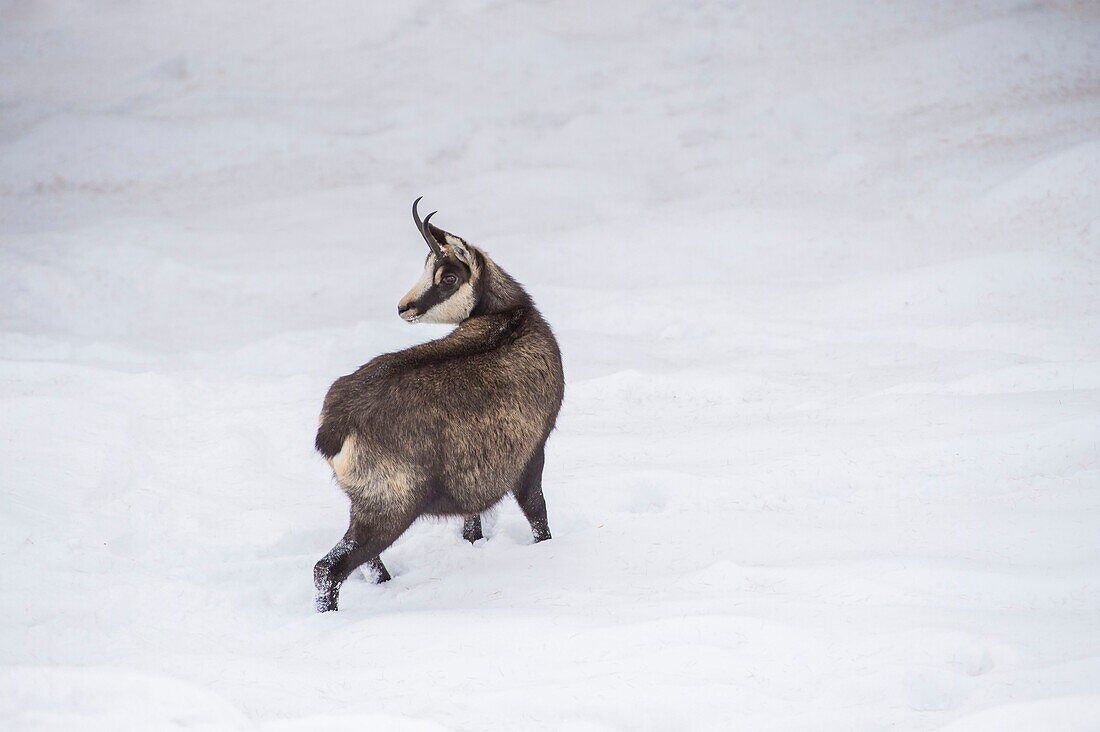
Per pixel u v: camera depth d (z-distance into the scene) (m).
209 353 34.19
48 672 14.41
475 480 18.50
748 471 22.50
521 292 20.89
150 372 30.84
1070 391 25.05
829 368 30.45
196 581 18.77
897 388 27.25
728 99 63.75
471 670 14.80
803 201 49.47
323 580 17.59
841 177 51.78
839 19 72.19
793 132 58.56
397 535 18.00
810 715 13.12
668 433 25.75
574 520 21.56
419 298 20.05
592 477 22.77
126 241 46.38
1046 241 39.69
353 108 67.62
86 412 26.86
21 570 18.53
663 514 20.81
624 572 18.23
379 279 43.59
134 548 20.50
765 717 13.22
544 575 18.36
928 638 14.54
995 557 17.52
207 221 51.81
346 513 22.27
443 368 18.30
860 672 14.02
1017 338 30.77
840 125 58.41
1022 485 20.75
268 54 76.38
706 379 29.19
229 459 24.80
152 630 16.70
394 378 17.91
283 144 63.25
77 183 59.31
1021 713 12.48
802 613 15.63
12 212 54.66
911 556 17.30
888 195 48.22
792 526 19.59
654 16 76.62
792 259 42.44
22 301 40.50
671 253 44.41
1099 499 19.62
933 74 62.22
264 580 19.14
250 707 14.14
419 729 13.02
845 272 40.28
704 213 48.31
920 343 31.86
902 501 20.58
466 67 72.06
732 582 17.14
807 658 14.41
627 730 13.16
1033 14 67.94
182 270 43.47
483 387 18.47
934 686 13.69
